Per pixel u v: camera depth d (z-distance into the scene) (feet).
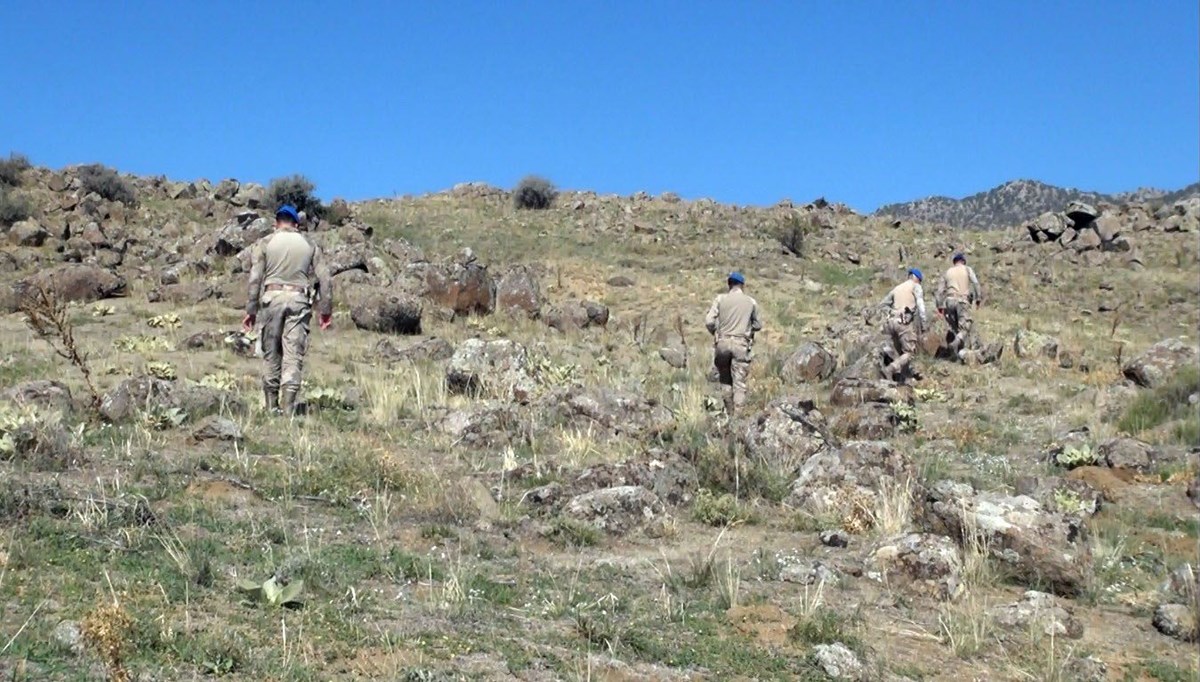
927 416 45.19
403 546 20.68
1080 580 22.90
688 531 24.85
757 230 115.85
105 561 17.02
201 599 15.79
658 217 120.67
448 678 13.83
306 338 33.60
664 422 34.55
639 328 68.18
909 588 21.72
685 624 17.78
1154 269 104.12
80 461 23.84
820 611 18.76
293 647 14.26
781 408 31.83
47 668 12.59
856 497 26.35
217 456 25.89
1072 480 31.58
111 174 101.91
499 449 31.22
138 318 58.03
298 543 19.69
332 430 31.27
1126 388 47.24
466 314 67.62
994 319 81.25
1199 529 28.40
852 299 85.97
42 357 43.78
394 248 85.05
